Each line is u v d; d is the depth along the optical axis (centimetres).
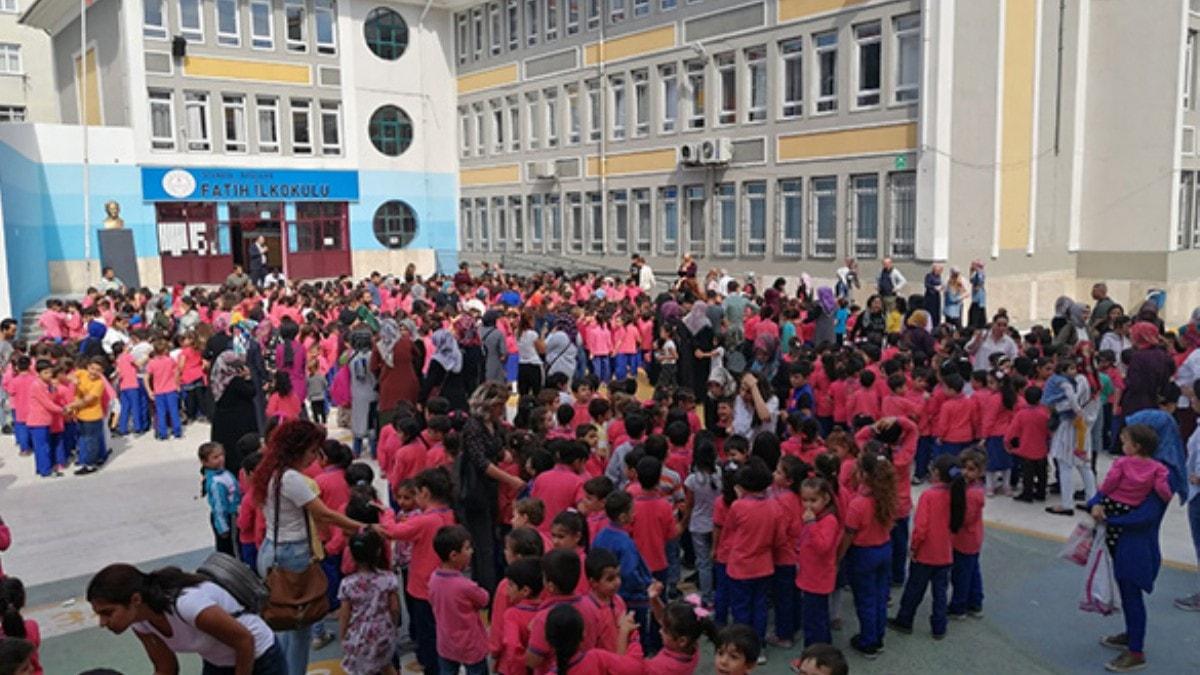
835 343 1379
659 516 636
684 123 2609
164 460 1254
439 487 611
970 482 687
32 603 784
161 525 987
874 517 635
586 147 2958
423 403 1072
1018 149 2147
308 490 554
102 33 2958
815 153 2269
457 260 3559
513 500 714
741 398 888
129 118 2806
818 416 1092
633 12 2741
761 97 2412
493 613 509
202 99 2952
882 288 1862
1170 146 2172
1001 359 1115
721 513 663
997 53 2062
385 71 3319
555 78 3041
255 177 3031
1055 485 1044
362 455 1222
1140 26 2194
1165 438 673
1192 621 696
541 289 1962
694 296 1639
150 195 2825
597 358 1636
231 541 734
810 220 2305
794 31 2280
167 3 2842
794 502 656
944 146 2003
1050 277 2262
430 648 608
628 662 439
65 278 2661
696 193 2622
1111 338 1204
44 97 4112
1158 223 2203
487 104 3362
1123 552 622
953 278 1848
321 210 3225
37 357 1258
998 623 704
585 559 514
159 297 1859
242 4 2986
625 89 2789
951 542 675
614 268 2891
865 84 2167
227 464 912
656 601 533
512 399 1510
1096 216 2300
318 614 560
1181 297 2245
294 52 3106
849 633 696
